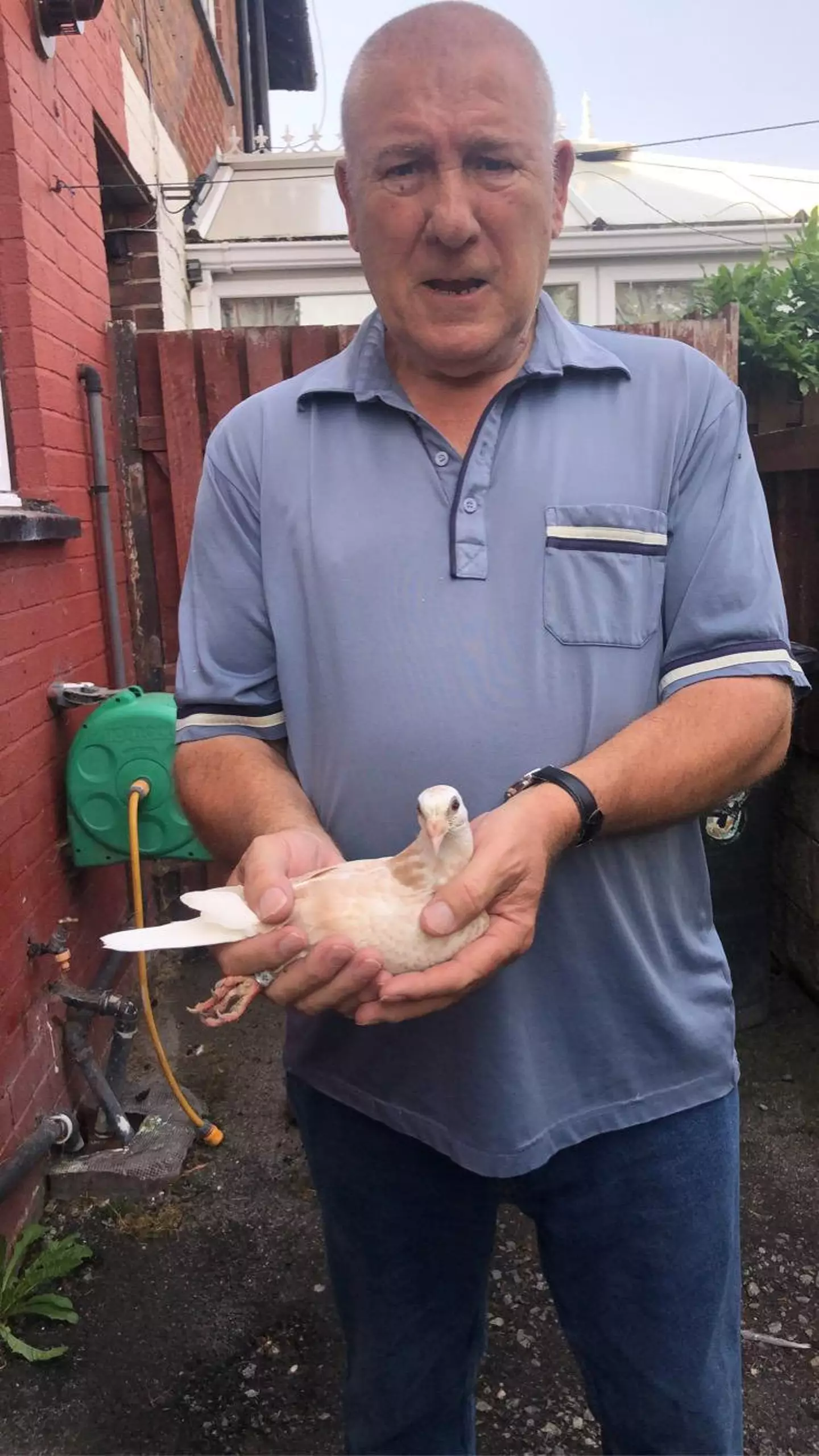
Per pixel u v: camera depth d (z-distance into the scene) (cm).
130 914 455
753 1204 316
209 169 787
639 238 702
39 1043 320
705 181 801
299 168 830
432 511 157
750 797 384
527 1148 160
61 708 357
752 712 152
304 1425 249
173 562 481
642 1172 165
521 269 151
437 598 156
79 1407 254
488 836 136
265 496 169
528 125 149
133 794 344
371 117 151
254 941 137
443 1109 164
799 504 422
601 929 159
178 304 632
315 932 137
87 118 418
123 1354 269
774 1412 249
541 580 155
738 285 482
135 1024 357
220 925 141
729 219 721
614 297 732
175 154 627
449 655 155
